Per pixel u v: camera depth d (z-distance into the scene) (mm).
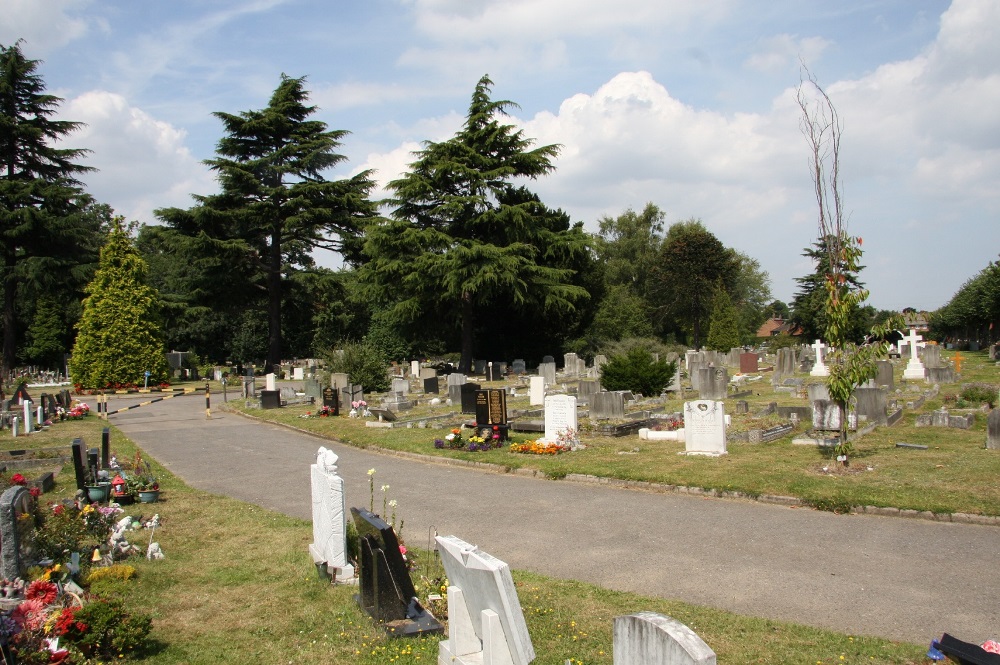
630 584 8352
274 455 18906
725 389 26219
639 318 59406
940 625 6891
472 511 12125
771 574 8492
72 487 14180
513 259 42000
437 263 42188
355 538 9453
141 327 41781
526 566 9172
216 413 30094
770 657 6125
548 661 6105
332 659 6387
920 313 76875
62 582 7973
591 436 18484
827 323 13484
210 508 12516
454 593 5930
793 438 16703
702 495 12547
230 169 46281
